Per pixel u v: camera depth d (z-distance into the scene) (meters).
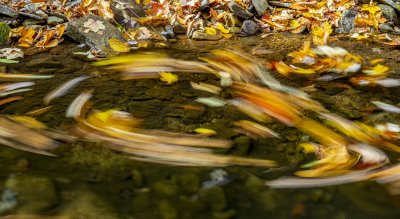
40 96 3.04
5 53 3.38
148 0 3.82
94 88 3.11
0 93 3.06
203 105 3.02
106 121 2.92
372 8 3.85
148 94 3.08
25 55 3.39
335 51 3.49
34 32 3.54
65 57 3.38
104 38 3.48
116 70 3.26
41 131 2.86
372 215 2.12
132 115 2.95
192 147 2.80
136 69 3.27
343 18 3.79
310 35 3.72
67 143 2.77
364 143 2.86
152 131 2.88
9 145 2.69
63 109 2.97
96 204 2.15
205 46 3.55
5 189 2.21
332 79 3.21
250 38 3.68
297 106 3.02
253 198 2.25
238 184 2.37
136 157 2.62
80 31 3.49
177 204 2.18
